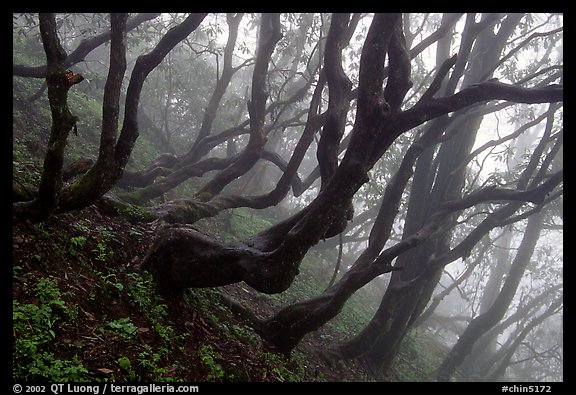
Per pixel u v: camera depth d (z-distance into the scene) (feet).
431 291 45.16
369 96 21.54
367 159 21.50
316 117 34.30
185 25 22.97
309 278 56.54
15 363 13.12
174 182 39.88
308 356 35.37
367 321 56.95
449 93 36.94
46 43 15.43
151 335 18.93
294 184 43.32
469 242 41.24
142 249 24.67
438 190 45.44
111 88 18.48
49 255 18.94
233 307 29.25
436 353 72.84
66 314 16.37
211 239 23.17
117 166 19.88
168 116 67.72
